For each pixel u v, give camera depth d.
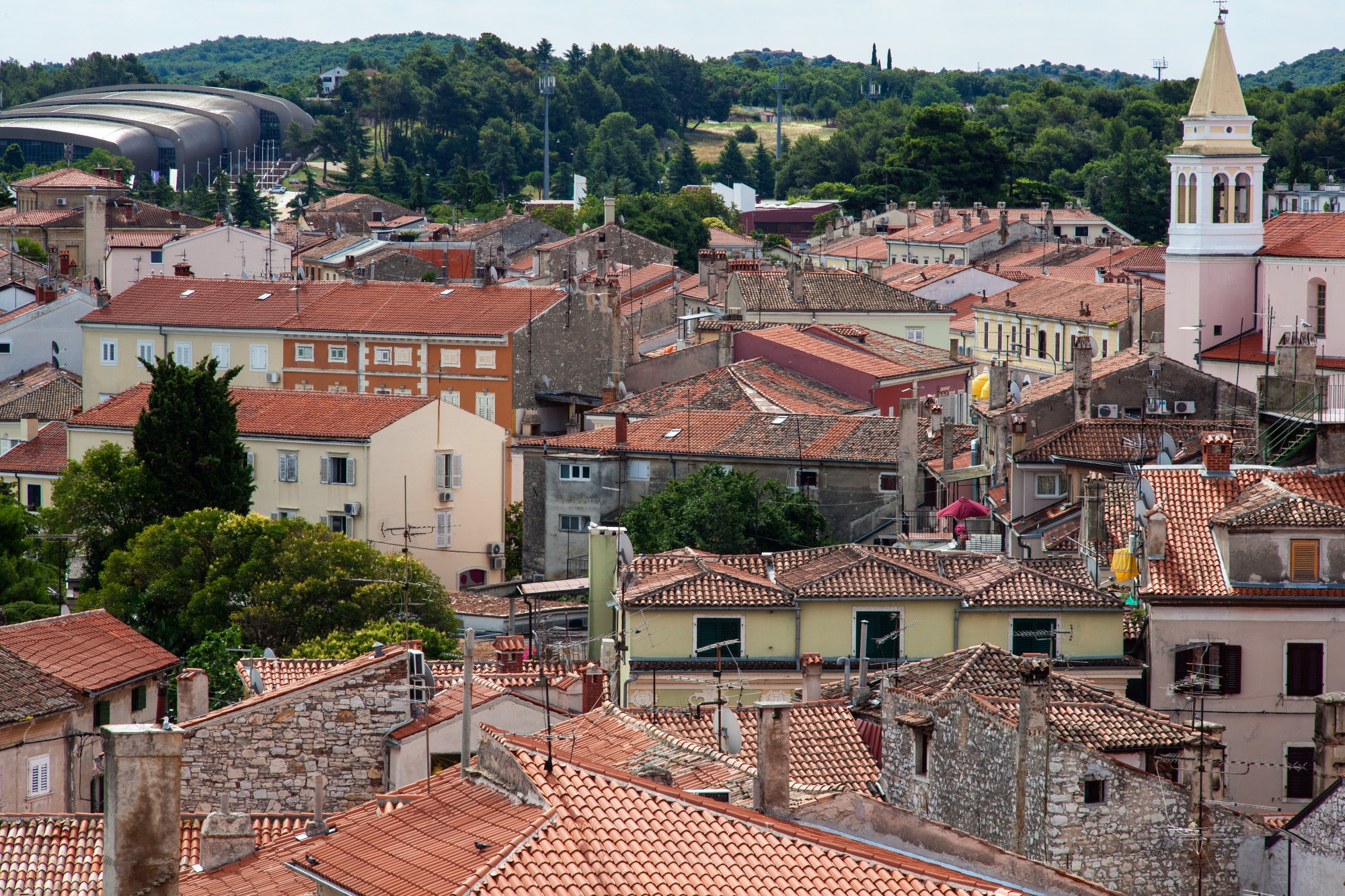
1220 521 66.81
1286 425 75.56
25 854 45.84
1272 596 65.69
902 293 196.25
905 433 112.81
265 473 137.00
